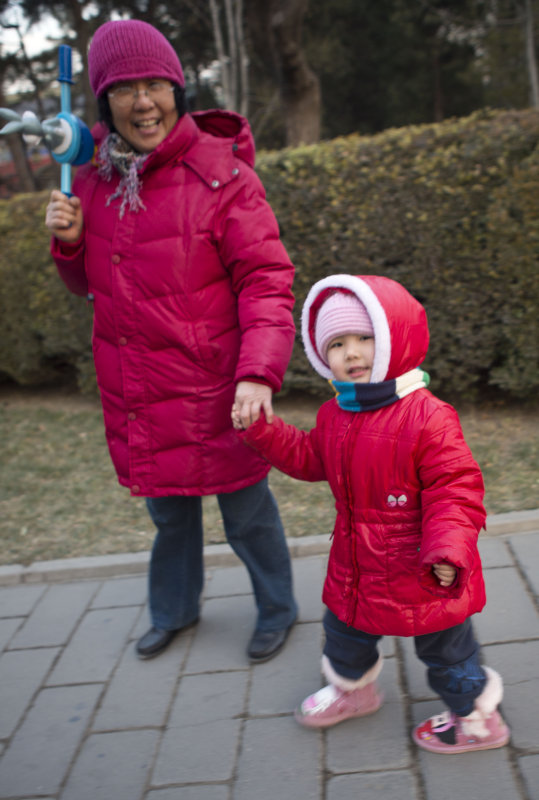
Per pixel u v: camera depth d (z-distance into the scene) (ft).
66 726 7.60
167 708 7.69
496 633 8.08
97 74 6.94
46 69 63.77
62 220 7.45
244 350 6.88
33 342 20.58
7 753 7.29
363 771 6.44
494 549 9.88
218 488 7.66
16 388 23.15
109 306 7.48
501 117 14.16
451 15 64.90
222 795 6.39
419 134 14.74
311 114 29.84
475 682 6.20
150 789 6.57
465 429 15.01
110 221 7.40
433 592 5.32
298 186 15.87
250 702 7.61
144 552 11.12
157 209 7.16
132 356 7.47
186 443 7.56
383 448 5.77
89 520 12.76
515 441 13.93
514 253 13.89
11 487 14.71
